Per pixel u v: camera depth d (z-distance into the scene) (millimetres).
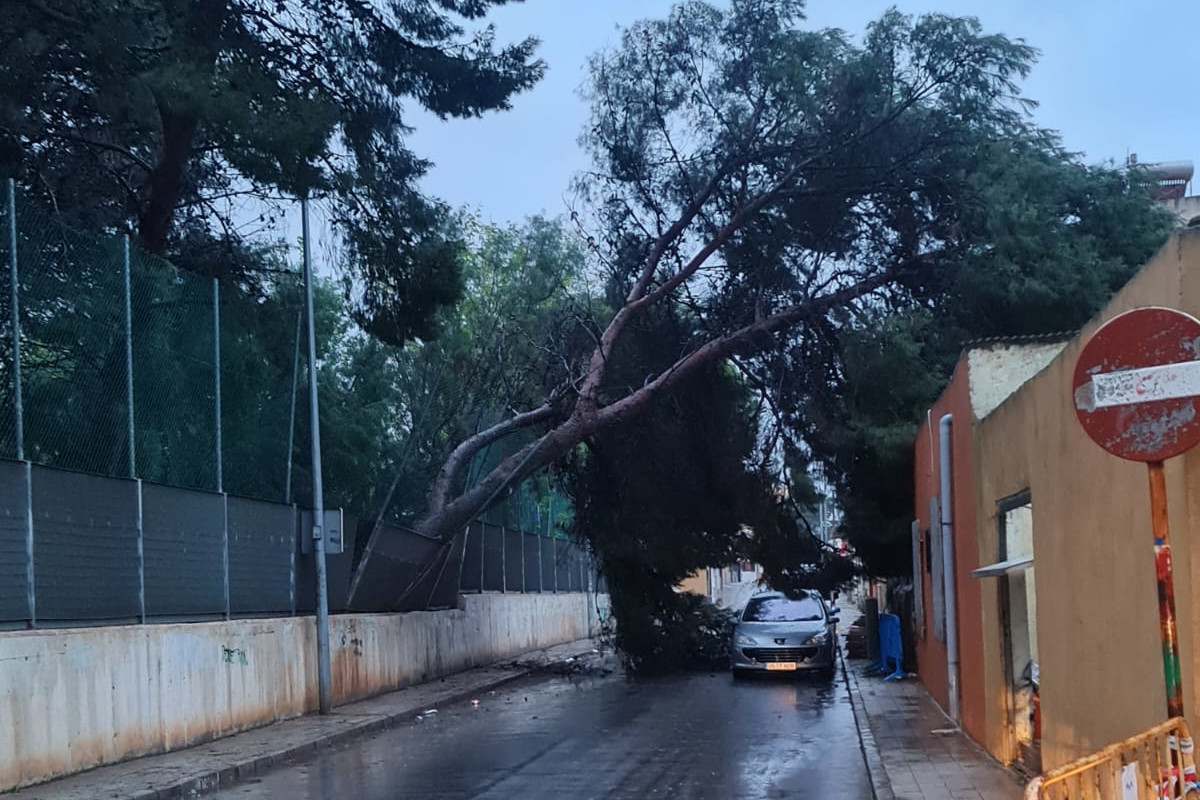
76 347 12406
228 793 11094
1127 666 6676
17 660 10727
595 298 26609
